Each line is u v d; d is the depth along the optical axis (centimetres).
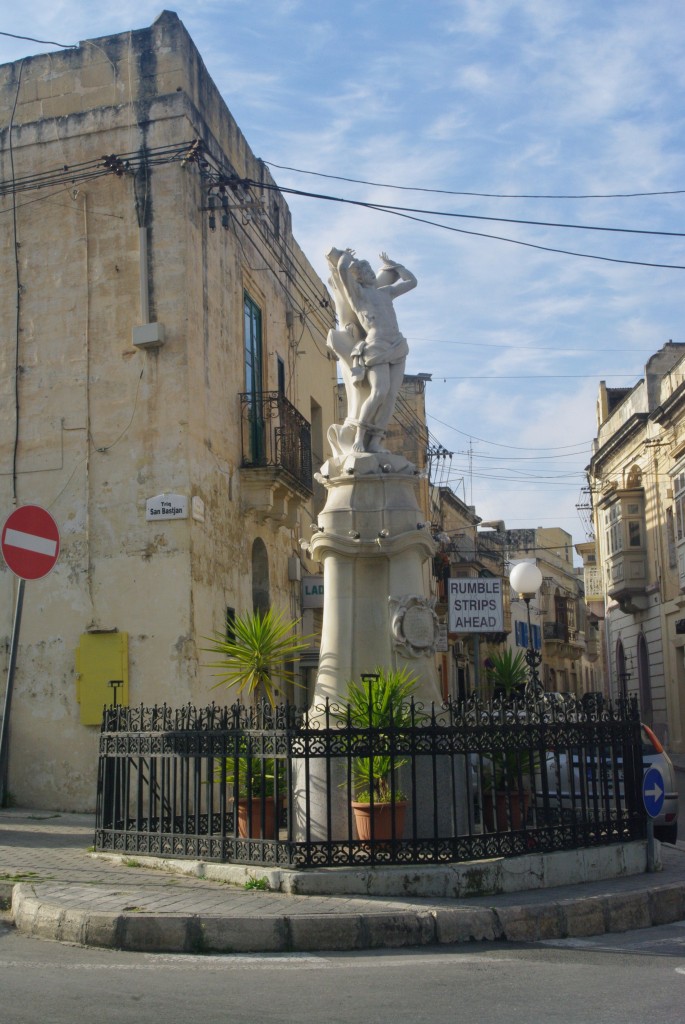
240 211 1878
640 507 4191
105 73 1669
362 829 923
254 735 927
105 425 1602
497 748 926
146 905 798
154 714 1025
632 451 4269
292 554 2106
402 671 1006
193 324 1612
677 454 3594
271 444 1862
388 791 938
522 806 952
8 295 1677
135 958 719
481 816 985
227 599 1686
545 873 923
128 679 1534
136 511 1567
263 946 750
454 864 884
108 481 1588
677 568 3712
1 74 1722
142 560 1555
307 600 2148
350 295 1151
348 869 871
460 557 4509
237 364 1819
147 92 1644
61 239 1659
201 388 1633
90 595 1570
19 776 1562
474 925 793
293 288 2253
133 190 1630
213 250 1723
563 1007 599
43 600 1593
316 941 755
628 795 1055
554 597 6469
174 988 636
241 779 993
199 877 928
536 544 6675
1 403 1658
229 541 1716
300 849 877
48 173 1675
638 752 1078
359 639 1073
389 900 832
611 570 4419
